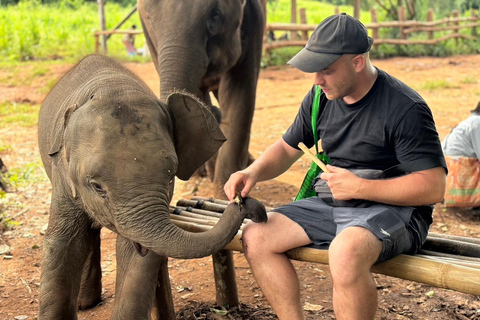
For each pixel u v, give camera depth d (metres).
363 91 2.91
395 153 2.94
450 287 2.68
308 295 3.99
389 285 4.11
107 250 4.82
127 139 2.61
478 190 5.36
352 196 2.84
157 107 2.82
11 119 9.63
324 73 2.84
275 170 3.31
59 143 2.89
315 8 32.38
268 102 11.10
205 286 4.15
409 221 2.88
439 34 19.67
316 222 2.98
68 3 29.86
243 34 5.66
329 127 3.08
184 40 4.89
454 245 3.10
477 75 13.90
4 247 4.73
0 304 3.91
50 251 3.07
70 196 3.00
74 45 17.84
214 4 5.00
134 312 2.88
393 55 17.53
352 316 2.65
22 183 6.39
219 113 5.66
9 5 27.19
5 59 15.89
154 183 2.59
